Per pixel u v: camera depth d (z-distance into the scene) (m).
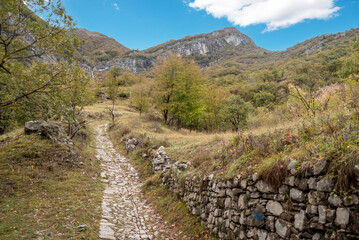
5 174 8.65
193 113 26.70
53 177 9.77
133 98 37.81
